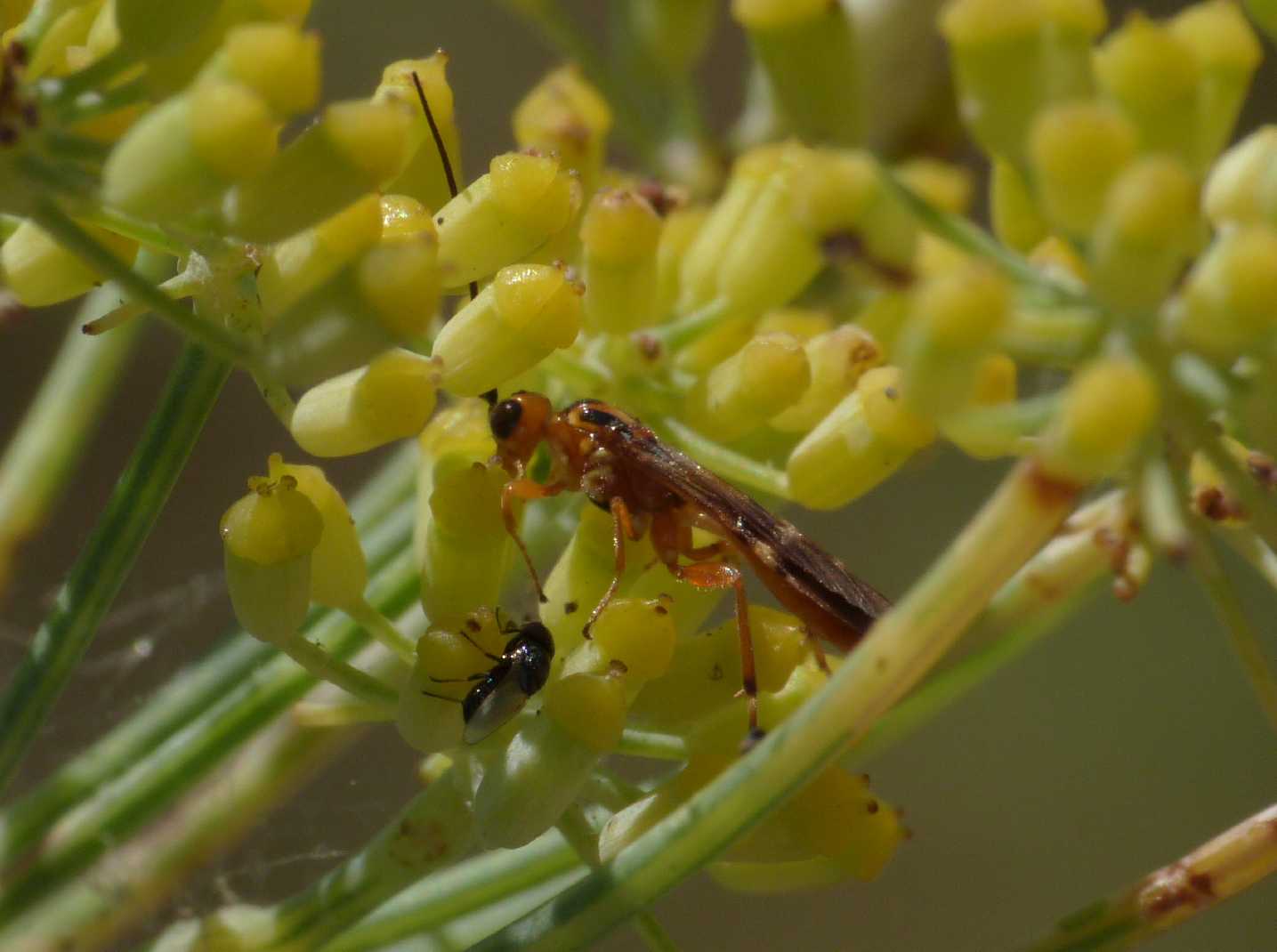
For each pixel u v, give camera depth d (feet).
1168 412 0.30
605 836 0.34
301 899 0.35
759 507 0.37
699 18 0.38
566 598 0.35
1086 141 0.30
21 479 0.38
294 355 0.32
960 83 0.31
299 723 0.38
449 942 0.37
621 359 0.36
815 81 0.33
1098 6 0.31
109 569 0.34
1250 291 0.30
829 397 0.36
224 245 0.33
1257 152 0.31
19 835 0.36
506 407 0.37
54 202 0.31
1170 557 0.30
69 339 0.38
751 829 0.32
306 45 0.31
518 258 0.34
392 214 0.34
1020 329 0.30
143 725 0.36
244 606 0.34
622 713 0.33
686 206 0.38
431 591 0.34
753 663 0.34
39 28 0.32
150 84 0.32
